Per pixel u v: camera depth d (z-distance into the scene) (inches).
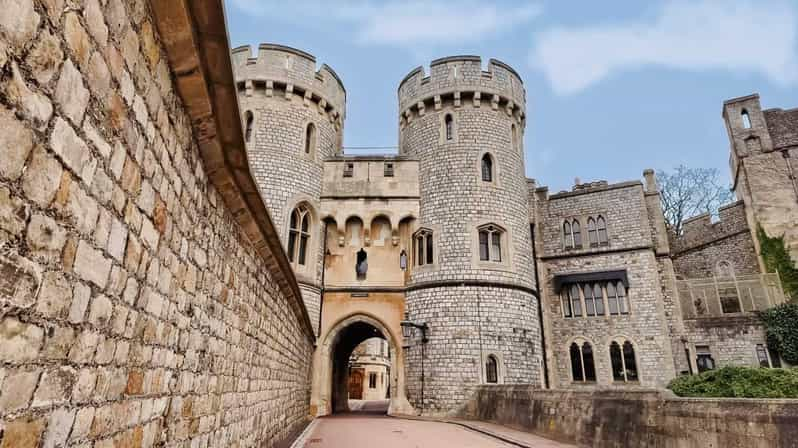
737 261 1071.6
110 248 107.7
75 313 92.8
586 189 1077.1
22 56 73.4
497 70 984.9
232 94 159.6
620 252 1007.0
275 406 390.9
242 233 255.6
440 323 830.5
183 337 166.2
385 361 2130.9
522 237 911.7
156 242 138.1
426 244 901.2
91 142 96.9
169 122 144.6
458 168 915.4
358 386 1995.6
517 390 596.1
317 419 759.1
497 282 843.4
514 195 925.2
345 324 900.0
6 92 69.7
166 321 148.9
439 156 937.5
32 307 77.9
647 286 967.6
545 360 987.9
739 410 283.6
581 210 1071.0
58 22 83.0
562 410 472.1
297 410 581.0
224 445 227.5
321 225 933.2
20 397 75.2
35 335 79.0
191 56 140.3
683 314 987.3
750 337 904.3
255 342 298.7
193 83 149.5
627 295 974.4
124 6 109.3
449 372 797.9
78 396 94.9
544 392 516.7
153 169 133.2
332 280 921.5
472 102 958.4
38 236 79.2
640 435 357.7
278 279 373.7
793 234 1015.6
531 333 848.3
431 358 820.6
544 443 446.9
